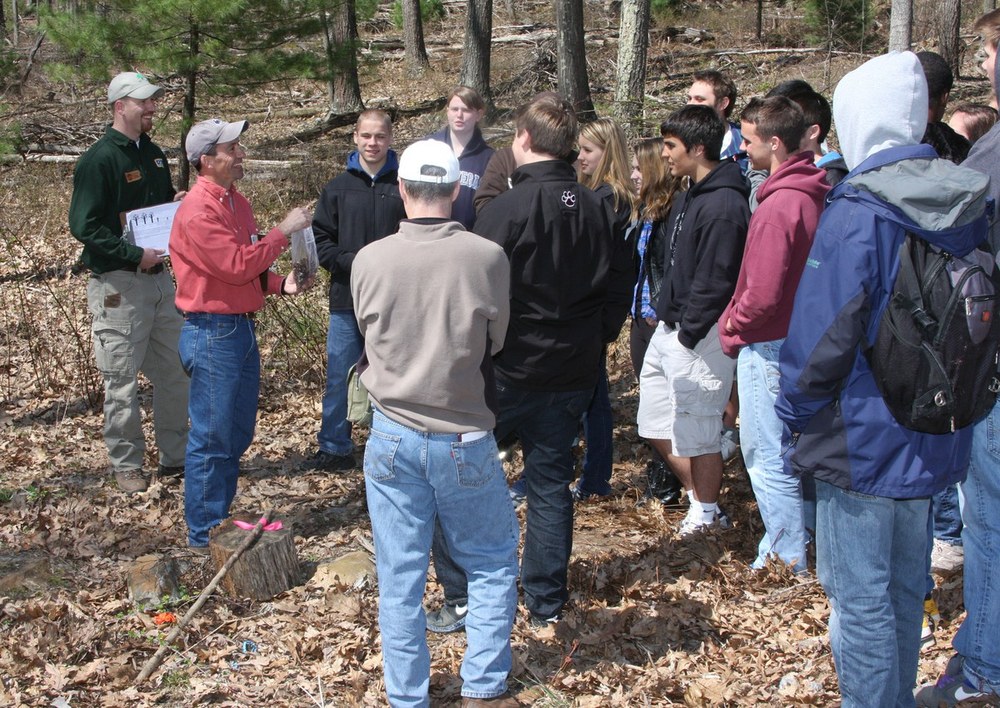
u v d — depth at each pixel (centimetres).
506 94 2006
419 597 341
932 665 377
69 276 1011
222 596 445
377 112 567
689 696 361
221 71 1146
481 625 346
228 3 1057
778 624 411
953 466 295
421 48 2309
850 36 1959
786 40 2209
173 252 476
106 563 486
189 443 489
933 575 439
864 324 284
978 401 288
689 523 498
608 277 391
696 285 438
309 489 584
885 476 289
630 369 754
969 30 1981
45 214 1277
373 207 573
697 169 452
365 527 530
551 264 374
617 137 519
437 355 321
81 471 606
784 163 411
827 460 295
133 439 577
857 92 299
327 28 1219
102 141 544
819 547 313
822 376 286
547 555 403
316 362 776
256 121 2002
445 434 326
